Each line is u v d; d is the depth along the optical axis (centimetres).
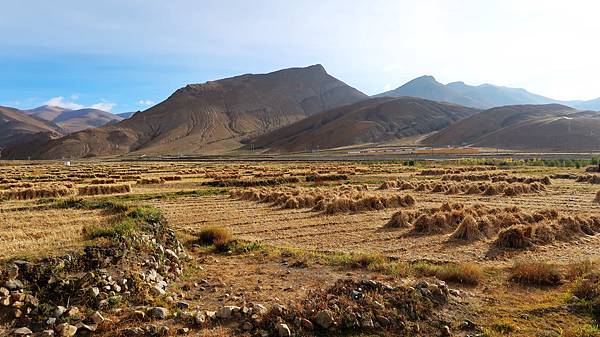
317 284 1408
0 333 964
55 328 1004
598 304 1150
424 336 1035
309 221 2848
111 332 1016
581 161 9312
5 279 1084
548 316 1123
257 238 2348
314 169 8094
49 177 6538
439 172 7056
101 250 1321
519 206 3475
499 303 1232
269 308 1123
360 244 2188
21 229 1708
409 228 2570
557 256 1908
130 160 17350
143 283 1283
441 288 1241
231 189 4762
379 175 6812
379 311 1095
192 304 1220
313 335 1022
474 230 2272
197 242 2155
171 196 4212
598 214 2983
